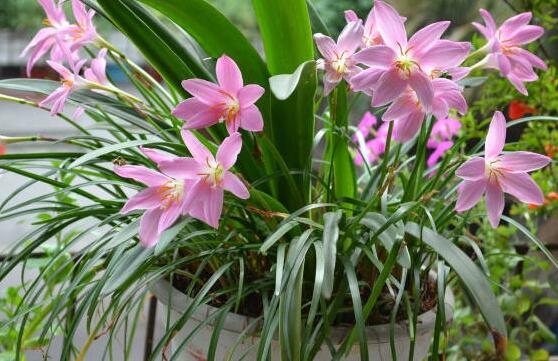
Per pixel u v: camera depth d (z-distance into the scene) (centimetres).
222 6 158
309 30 69
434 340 60
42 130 161
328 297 55
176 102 78
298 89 67
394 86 57
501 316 55
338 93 74
